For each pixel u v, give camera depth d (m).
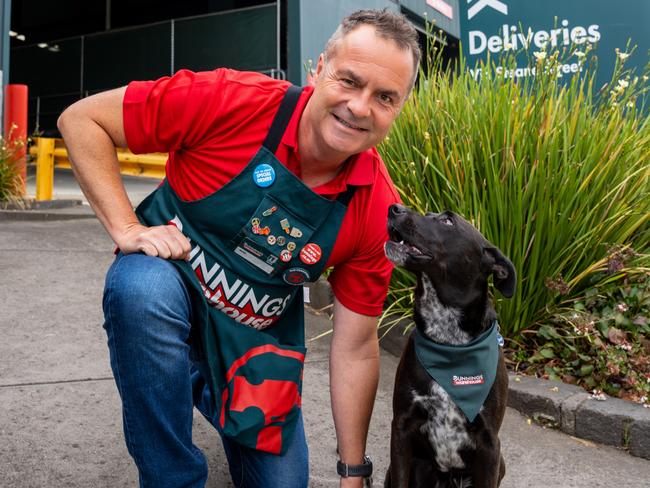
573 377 3.43
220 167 2.08
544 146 3.57
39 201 7.74
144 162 11.72
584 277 3.70
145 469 1.96
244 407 2.10
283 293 2.21
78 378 3.12
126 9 18.42
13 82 16.48
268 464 2.15
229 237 2.10
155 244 2.02
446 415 2.36
